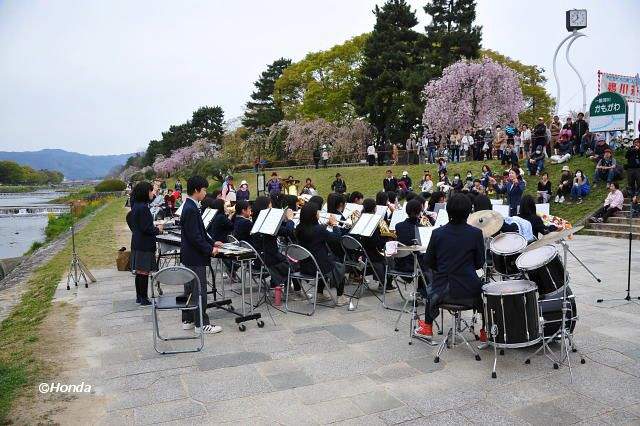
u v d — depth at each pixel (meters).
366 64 40.59
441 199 10.19
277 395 4.41
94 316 7.09
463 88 32.62
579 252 12.12
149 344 5.84
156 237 8.09
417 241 6.71
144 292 7.70
